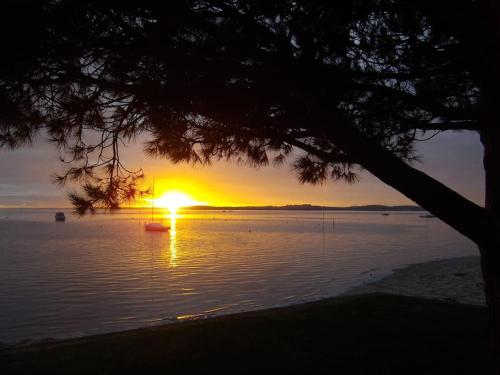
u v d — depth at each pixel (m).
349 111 4.01
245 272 23.30
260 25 3.06
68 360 5.88
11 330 11.32
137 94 3.47
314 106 2.87
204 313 13.33
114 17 3.04
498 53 2.57
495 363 3.00
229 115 3.58
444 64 3.66
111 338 6.98
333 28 3.22
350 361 5.71
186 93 3.44
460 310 8.39
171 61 3.17
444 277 19.55
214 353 6.07
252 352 6.09
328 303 9.17
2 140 3.78
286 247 41.41
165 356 5.98
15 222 118.81
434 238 56.22
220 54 3.18
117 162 4.09
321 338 6.69
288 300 15.43
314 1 3.07
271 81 3.16
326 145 4.99
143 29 3.08
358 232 72.69
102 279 20.73
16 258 30.50
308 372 5.36
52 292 17.14
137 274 22.42
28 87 3.43
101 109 3.94
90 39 3.03
